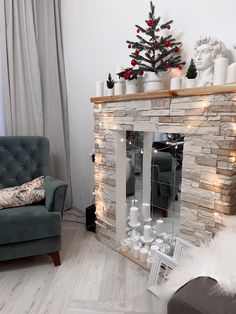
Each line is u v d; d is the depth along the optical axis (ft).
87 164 8.93
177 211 5.81
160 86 5.57
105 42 7.45
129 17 6.64
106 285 5.39
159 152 6.07
